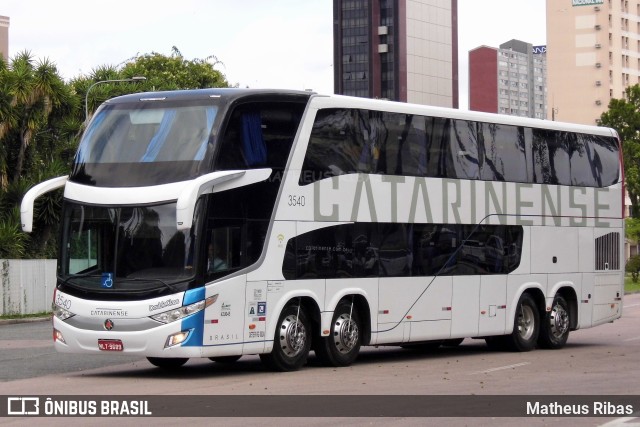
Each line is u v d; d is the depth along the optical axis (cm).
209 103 1750
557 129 2438
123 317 1689
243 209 1752
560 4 15788
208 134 1722
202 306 1681
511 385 1611
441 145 2130
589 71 15650
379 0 15550
